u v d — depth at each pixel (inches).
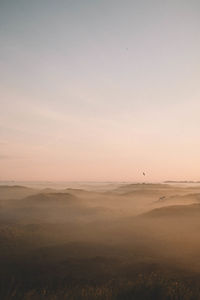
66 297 495.2
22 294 537.0
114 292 510.0
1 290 627.2
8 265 1055.0
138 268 889.5
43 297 506.6
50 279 807.1
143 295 490.0
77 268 945.5
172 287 538.9
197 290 534.9
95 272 871.1
